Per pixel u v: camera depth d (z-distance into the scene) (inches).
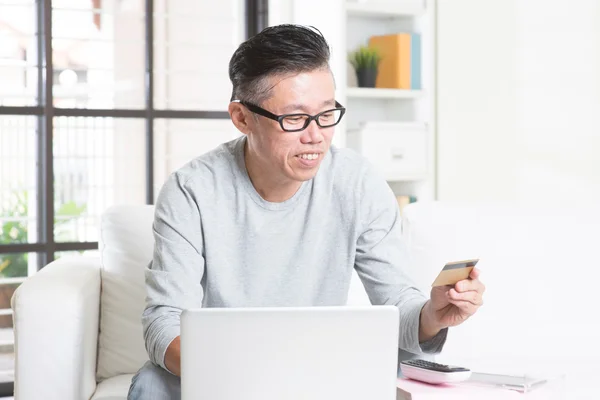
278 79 73.8
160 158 171.0
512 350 104.3
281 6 173.6
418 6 168.1
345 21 161.2
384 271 83.9
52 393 87.3
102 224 107.9
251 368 60.1
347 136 166.4
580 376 99.8
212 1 174.6
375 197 85.3
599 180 146.9
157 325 75.7
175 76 171.9
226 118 175.5
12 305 88.1
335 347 60.4
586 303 106.0
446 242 105.2
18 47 160.1
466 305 72.3
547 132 154.5
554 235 106.8
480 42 163.3
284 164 75.3
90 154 165.6
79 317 88.3
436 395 67.9
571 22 150.6
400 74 167.6
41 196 161.9
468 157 165.2
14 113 158.9
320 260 84.2
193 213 80.8
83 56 164.7
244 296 82.4
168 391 75.6
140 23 169.0
